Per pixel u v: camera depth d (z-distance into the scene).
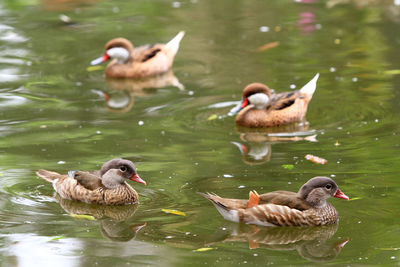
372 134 15.82
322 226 11.78
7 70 20.97
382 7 26.50
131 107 18.19
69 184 13.10
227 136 16.20
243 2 28.11
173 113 17.67
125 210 12.57
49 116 17.36
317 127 16.69
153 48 21.45
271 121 16.97
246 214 11.82
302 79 19.91
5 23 25.69
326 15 25.94
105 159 14.49
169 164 14.26
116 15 26.80
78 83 20.23
